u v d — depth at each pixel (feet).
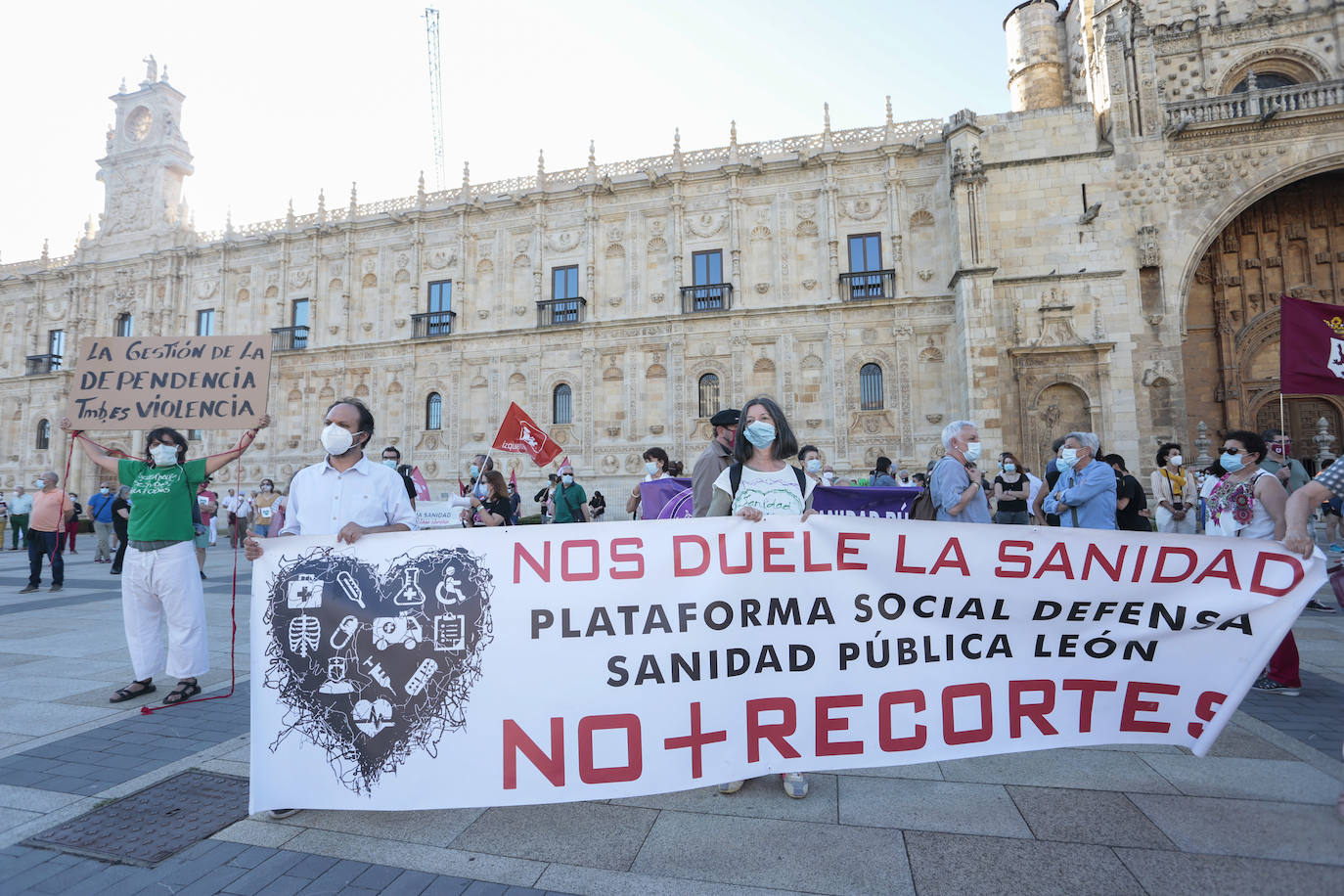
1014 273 87.81
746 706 13.24
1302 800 13.46
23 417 135.54
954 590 14.02
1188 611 14.15
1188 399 93.56
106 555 70.03
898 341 94.17
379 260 116.47
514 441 46.60
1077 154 87.25
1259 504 21.76
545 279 108.17
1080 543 14.29
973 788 14.38
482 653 12.82
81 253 135.44
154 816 13.43
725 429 18.70
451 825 13.03
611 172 108.27
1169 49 96.27
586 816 13.34
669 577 13.39
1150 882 10.63
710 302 101.60
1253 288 91.71
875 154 96.94
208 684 23.20
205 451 120.78
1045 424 85.76
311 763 12.54
